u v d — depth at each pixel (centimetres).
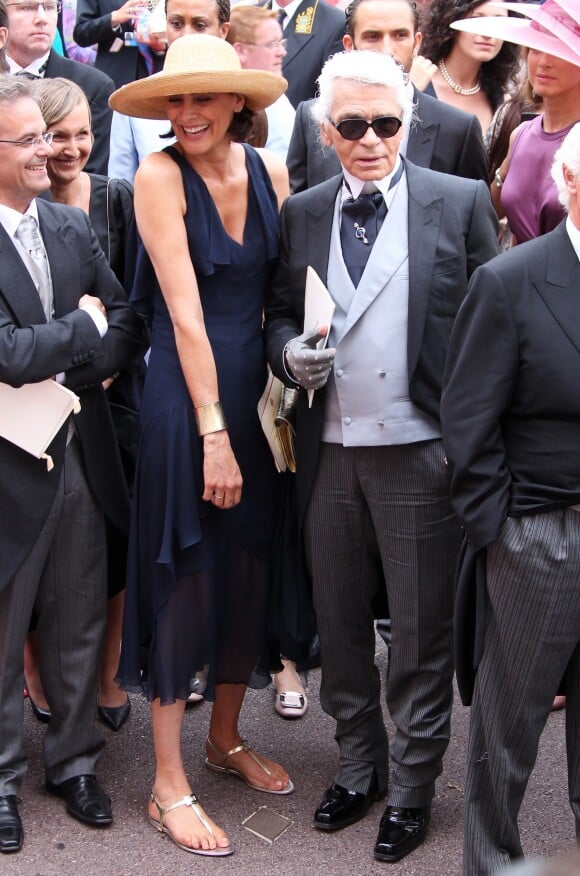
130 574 304
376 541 301
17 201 289
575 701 262
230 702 328
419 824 301
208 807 320
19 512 292
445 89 438
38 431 287
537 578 247
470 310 251
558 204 341
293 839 306
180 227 288
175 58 285
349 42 378
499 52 434
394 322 280
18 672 306
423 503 288
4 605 299
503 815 264
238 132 297
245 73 277
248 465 304
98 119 450
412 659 295
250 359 301
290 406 304
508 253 249
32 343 280
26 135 279
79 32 524
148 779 333
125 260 334
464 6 423
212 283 295
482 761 264
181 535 292
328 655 311
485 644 261
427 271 278
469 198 285
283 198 308
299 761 341
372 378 282
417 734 297
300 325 301
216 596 305
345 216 286
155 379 299
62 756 318
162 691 300
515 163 356
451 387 254
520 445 251
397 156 285
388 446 286
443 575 293
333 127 277
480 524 251
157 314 303
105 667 356
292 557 314
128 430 344
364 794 313
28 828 309
